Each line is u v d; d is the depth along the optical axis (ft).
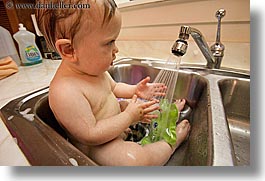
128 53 3.24
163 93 1.86
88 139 1.26
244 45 2.17
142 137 1.73
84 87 1.37
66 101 1.26
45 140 1.02
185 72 2.08
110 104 1.59
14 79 2.40
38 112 1.45
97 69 1.36
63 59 1.35
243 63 2.13
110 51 1.32
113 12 1.21
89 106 1.36
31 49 3.11
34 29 3.52
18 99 1.61
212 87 1.68
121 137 1.52
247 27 2.14
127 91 1.95
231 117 1.91
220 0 2.23
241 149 1.66
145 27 3.20
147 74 2.48
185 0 2.52
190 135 1.66
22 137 1.05
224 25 2.28
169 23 2.82
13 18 3.25
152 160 1.28
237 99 1.86
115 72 2.49
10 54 3.02
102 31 1.20
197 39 1.77
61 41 1.20
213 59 2.04
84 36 1.18
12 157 0.93
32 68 2.93
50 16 1.18
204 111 1.50
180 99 2.12
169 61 2.15
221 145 0.94
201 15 2.44
